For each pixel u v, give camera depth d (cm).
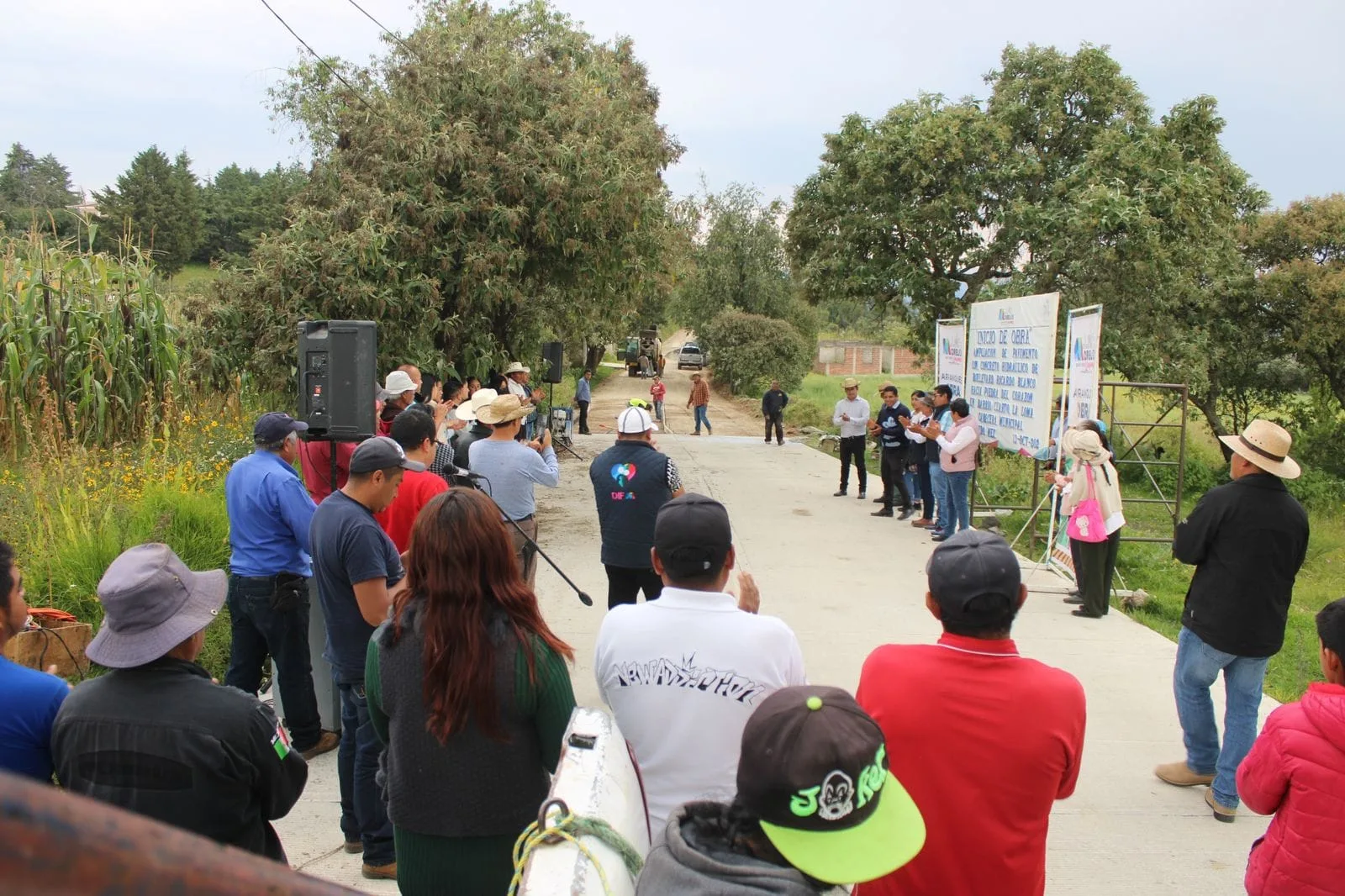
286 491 482
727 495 1404
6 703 254
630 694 265
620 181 1202
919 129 1969
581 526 1132
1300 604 1028
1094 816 475
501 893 259
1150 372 1872
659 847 171
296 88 1366
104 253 1130
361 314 1070
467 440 729
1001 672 242
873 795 166
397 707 258
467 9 1526
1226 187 2153
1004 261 2050
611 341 2444
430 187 1125
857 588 880
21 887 38
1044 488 1508
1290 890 271
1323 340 1986
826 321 6800
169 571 251
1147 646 736
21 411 974
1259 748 281
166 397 1053
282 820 446
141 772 235
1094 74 1989
